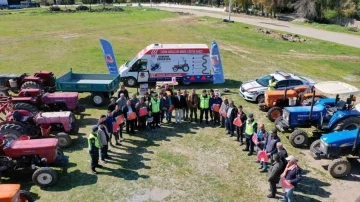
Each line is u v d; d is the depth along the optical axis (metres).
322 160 12.56
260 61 29.22
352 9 60.72
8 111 15.12
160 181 11.08
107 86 17.27
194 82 21.66
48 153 10.84
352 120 12.99
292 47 35.69
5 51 32.09
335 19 60.22
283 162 9.75
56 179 10.65
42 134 13.28
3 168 10.41
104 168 11.80
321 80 23.47
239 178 11.34
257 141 12.01
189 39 39.97
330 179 11.36
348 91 12.70
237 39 40.12
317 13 60.59
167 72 21.08
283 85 17.59
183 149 13.30
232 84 22.19
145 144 13.66
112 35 42.09
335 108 13.55
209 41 38.75
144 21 56.28
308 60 29.88
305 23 54.97
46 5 95.12
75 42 37.28
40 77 19.45
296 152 13.18
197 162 12.33
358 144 11.50
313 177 11.45
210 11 74.81
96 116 16.48
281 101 16.50
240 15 65.75
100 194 10.32
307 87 17.28
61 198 10.08
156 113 14.92
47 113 14.01
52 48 33.81
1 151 10.64
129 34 43.03
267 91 17.02
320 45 36.91
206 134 14.69
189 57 20.94
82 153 12.88
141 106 14.54
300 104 16.03
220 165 12.15
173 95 15.56
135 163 12.17
